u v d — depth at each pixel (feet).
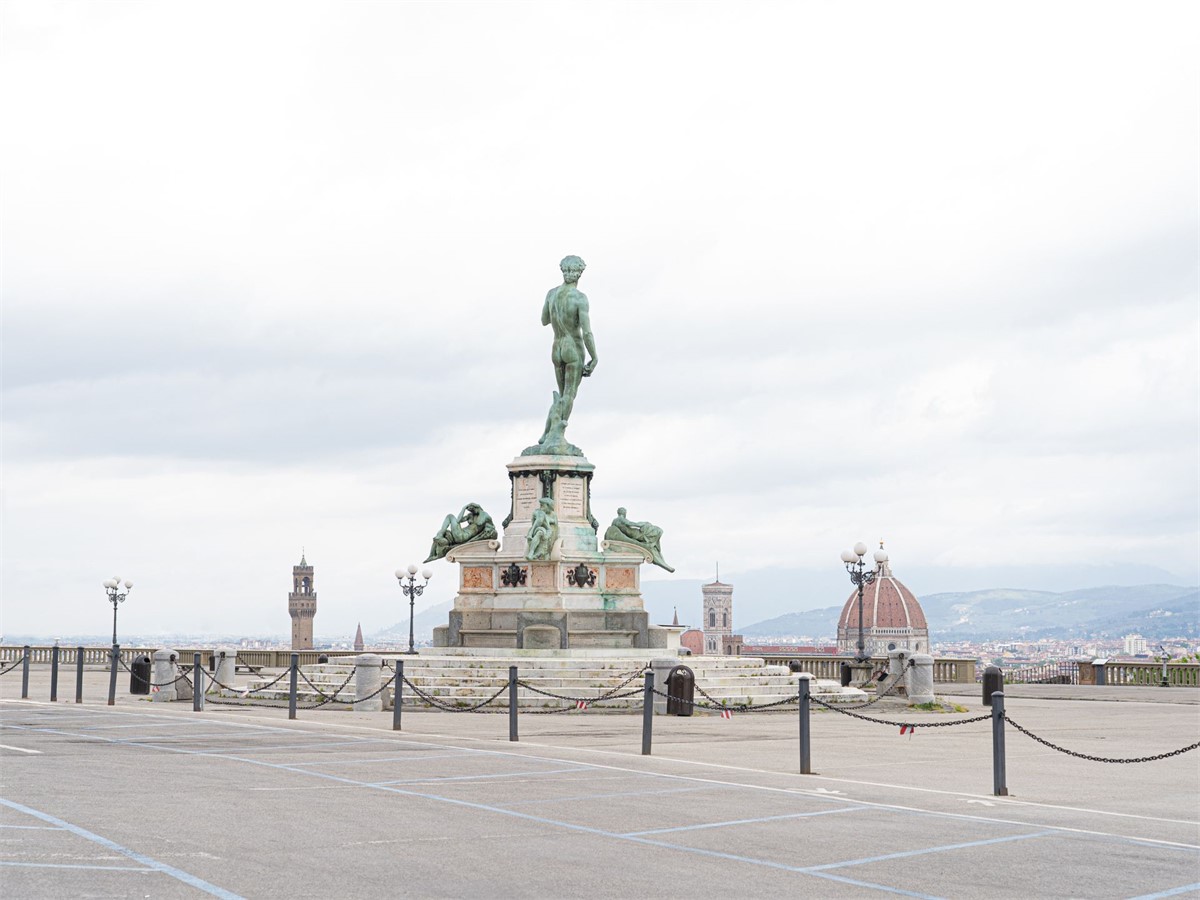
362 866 43.98
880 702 137.18
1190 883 44.21
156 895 38.60
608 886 41.75
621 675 127.44
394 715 97.96
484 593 145.38
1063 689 190.19
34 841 46.78
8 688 153.38
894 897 41.24
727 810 58.39
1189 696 172.14
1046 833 53.98
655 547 147.95
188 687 135.13
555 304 152.87
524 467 146.82
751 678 134.72
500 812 56.34
